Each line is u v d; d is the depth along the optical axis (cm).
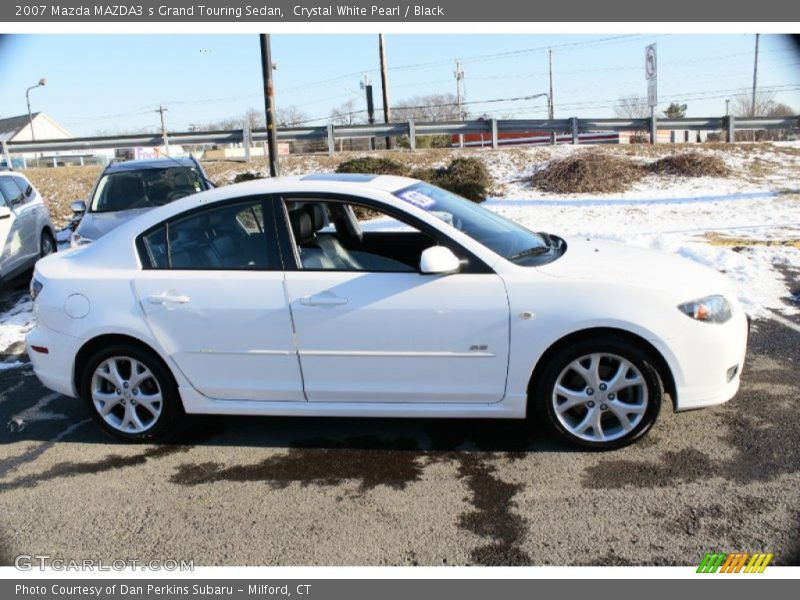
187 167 944
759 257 830
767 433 420
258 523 355
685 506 349
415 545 330
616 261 420
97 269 445
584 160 1568
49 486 405
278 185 430
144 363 440
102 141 1866
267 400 432
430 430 453
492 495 369
